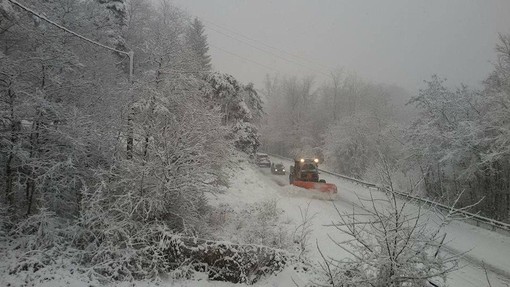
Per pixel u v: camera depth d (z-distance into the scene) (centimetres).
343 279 493
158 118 1130
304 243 1049
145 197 1005
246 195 1780
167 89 1173
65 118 1108
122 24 2722
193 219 1066
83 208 1008
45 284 772
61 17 1243
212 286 834
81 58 1320
